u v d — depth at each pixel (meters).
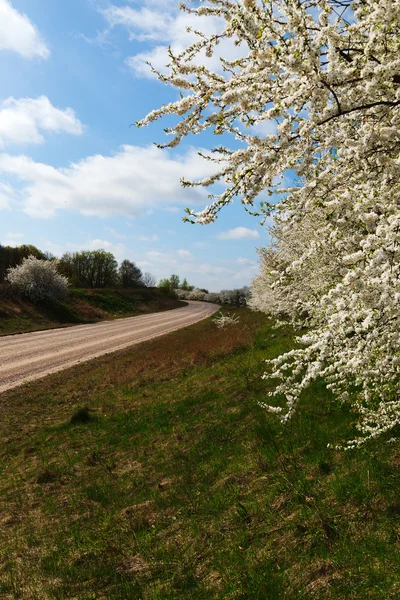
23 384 14.16
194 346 17.48
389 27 2.56
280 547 3.69
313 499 4.14
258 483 4.96
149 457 6.94
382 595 2.78
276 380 8.89
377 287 2.52
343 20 3.10
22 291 39.81
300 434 5.82
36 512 5.69
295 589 3.11
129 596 3.58
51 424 9.95
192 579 3.61
